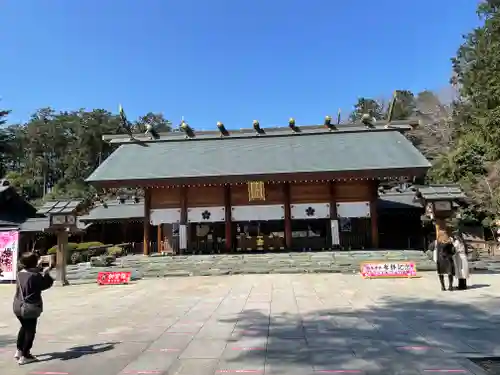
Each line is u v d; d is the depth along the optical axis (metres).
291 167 20.78
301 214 22.12
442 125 53.66
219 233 24.72
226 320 8.85
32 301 6.23
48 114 98.50
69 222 16.42
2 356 6.66
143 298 12.41
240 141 26.09
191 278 17.05
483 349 6.25
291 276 16.56
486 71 39.38
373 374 5.26
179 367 5.77
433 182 36.38
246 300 11.42
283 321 8.55
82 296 13.26
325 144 24.23
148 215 22.50
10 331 8.70
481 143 35.00
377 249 21.48
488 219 29.22
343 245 23.36
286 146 24.44
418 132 55.72
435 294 11.32
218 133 26.80
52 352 6.73
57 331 8.28
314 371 5.43
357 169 19.83
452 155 35.34
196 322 8.76
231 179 20.50
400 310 9.34
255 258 19.53
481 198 29.70
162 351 6.61
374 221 21.73
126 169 21.97
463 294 11.13
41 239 33.53
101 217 34.47
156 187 21.77
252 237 23.16
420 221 30.77
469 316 8.52
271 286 14.02
